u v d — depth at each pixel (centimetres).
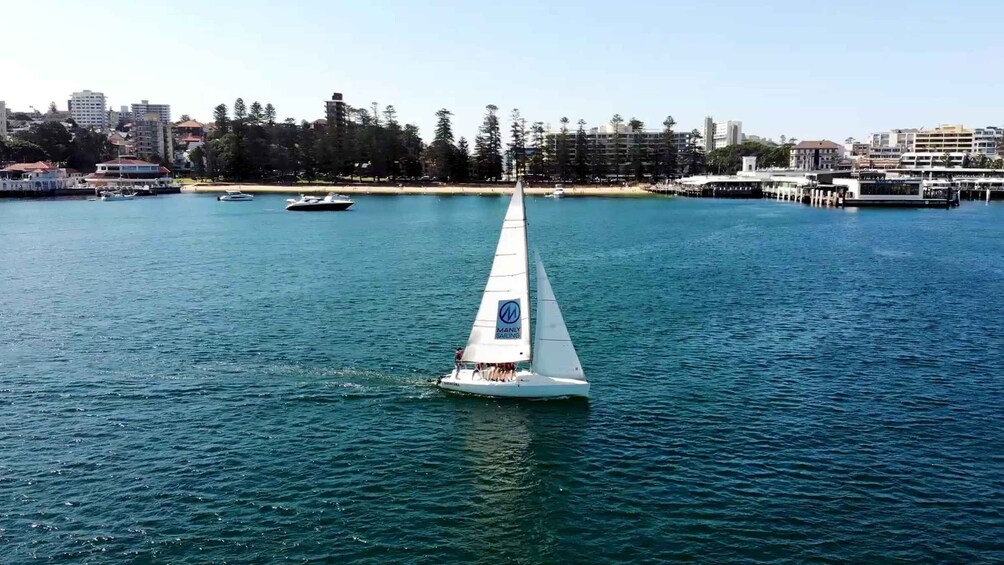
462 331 6838
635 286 9219
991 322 7306
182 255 11962
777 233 15475
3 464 4100
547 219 19138
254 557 3297
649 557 3328
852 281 9581
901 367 5850
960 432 4591
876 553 3347
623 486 3925
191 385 5344
